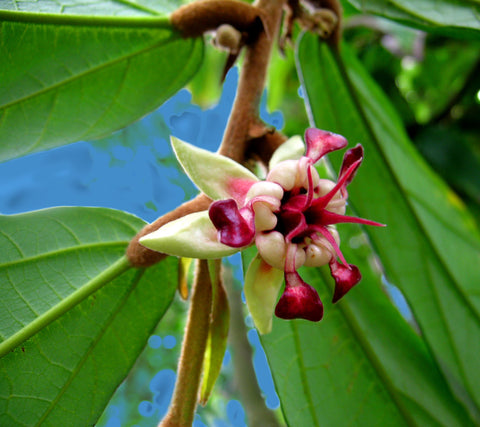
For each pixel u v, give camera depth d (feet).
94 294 0.21
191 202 0.18
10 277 0.20
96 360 0.20
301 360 0.23
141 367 1.10
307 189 0.18
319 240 0.18
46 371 0.20
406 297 0.25
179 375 0.18
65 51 0.22
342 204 0.19
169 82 0.23
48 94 0.22
